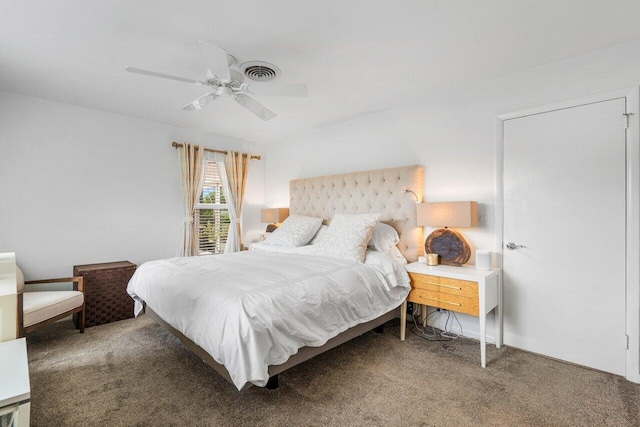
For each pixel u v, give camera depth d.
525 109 2.61
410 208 3.21
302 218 3.84
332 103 3.35
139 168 3.90
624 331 2.20
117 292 3.34
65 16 1.87
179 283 2.29
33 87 2.94
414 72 2.63
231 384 2.10
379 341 2.84
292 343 1.86
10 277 2.01
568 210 2.43
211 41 2.14
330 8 1.80
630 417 1.76
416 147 3.32
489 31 2.05
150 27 1.98
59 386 2.07
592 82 2.33
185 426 1.69
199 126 4.22
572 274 2.41
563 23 1.97
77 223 3.46
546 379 2.17
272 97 3.20
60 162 3.35
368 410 1.83
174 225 4.21
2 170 3.04
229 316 1.74
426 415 1.78
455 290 2.54
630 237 2.17
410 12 1.85
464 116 2.97
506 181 2.73
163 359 2.45
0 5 1.75
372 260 2.76
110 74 2.66
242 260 2.85
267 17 1.88
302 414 1.79
